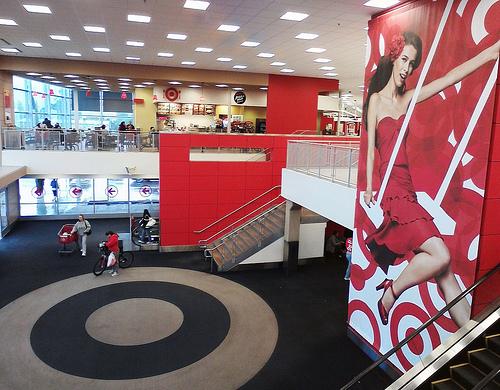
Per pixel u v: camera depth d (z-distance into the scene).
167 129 23.86
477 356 6.32
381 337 8.71
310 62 17.89
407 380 6.56
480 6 6.21
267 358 8.86
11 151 18.20
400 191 8.01
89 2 10.14
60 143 18.70
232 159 17.55
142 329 9.98
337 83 23.27
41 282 12.66
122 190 22.41
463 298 6.66
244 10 10.45
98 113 35.72
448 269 7.00
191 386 7.80
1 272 13.39
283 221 14.92
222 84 22.17
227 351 9.10
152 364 8.50
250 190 17.36
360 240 9.38
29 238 17.47
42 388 7.58
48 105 30.69
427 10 7.23
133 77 20.17
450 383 6.33
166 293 12.25
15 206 19.73
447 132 6.89
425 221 7.43
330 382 8.05
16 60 18.64
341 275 14.30
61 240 15.20
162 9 10.60
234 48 15.34
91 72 19.59
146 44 15.09
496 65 6.01
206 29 12.54
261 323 10.52
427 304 7.46
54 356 8.66
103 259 13.38
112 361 8.55
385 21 8.37
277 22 11.47
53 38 14.43
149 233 17.23
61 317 10.42
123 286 12.66
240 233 16.25
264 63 18.52
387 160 8.36
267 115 22.31
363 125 9.15
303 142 12.79
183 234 16.80
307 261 15.48
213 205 17.00
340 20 10.95
